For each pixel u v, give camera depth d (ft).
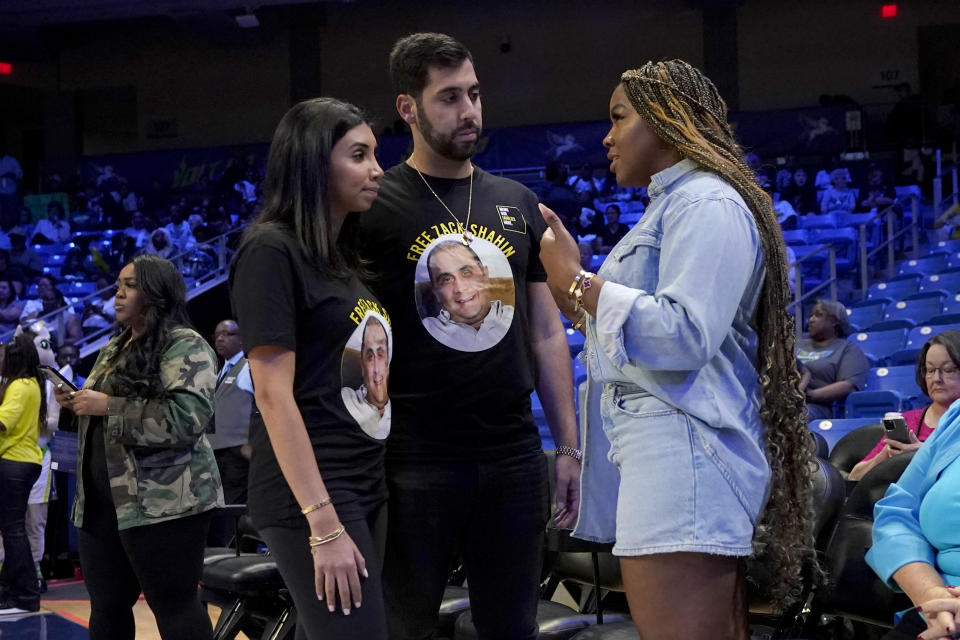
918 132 44.93
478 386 6.69
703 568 5.17
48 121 56.59
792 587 5.52
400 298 6.76
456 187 7.00
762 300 5.50
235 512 10.03
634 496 5.27
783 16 52.37
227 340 19.80
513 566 6.82
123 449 9.12
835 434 15.81
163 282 9.59
